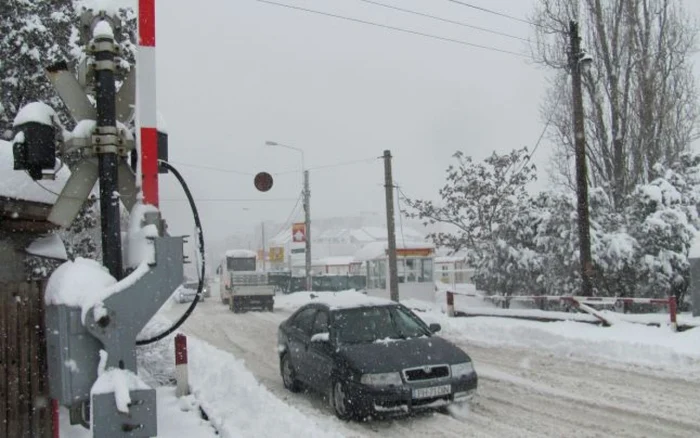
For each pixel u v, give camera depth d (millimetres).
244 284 30656
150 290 3568
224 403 7613
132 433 3404
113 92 3818
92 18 3982
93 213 9664
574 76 17234
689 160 20688
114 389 3346
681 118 22016
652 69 21375
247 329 20125
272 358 13414
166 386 8625
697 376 9406
